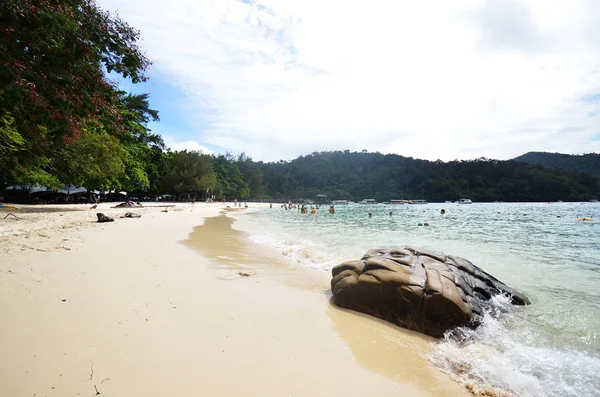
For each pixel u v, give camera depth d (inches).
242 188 4025.6
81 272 233.0
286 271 314.8
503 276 323.3
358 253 437.1
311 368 130.1
